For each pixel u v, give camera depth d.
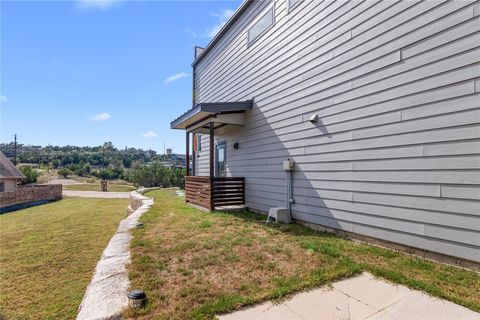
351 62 4.73
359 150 4.57
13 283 4.10
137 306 2.43
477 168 3.14
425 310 2.45
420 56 3.70
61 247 6.08
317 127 5.49
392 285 2.95
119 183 38.88
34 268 4.73
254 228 5.54
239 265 3.49
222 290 2.80
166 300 2.59
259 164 7.54
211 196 7.82
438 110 3.50
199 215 7.11
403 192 3.90
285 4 6.53
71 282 4.13
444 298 2.63
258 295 2.68
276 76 6.82
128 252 3.99
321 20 5.42
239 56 8.64
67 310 3.29
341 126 4.93
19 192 16.39
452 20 3.38
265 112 7.25
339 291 2.83
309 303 2.59
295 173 6.15
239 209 7.92
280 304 2.57
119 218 10.30
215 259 3.70
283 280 3.02
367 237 4.43
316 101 5.52
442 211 3.46
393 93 4.04
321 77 5.40
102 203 15.86
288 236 4.89
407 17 3.87
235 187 8.17
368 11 4.45
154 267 3.40
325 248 4.04
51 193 19.52
